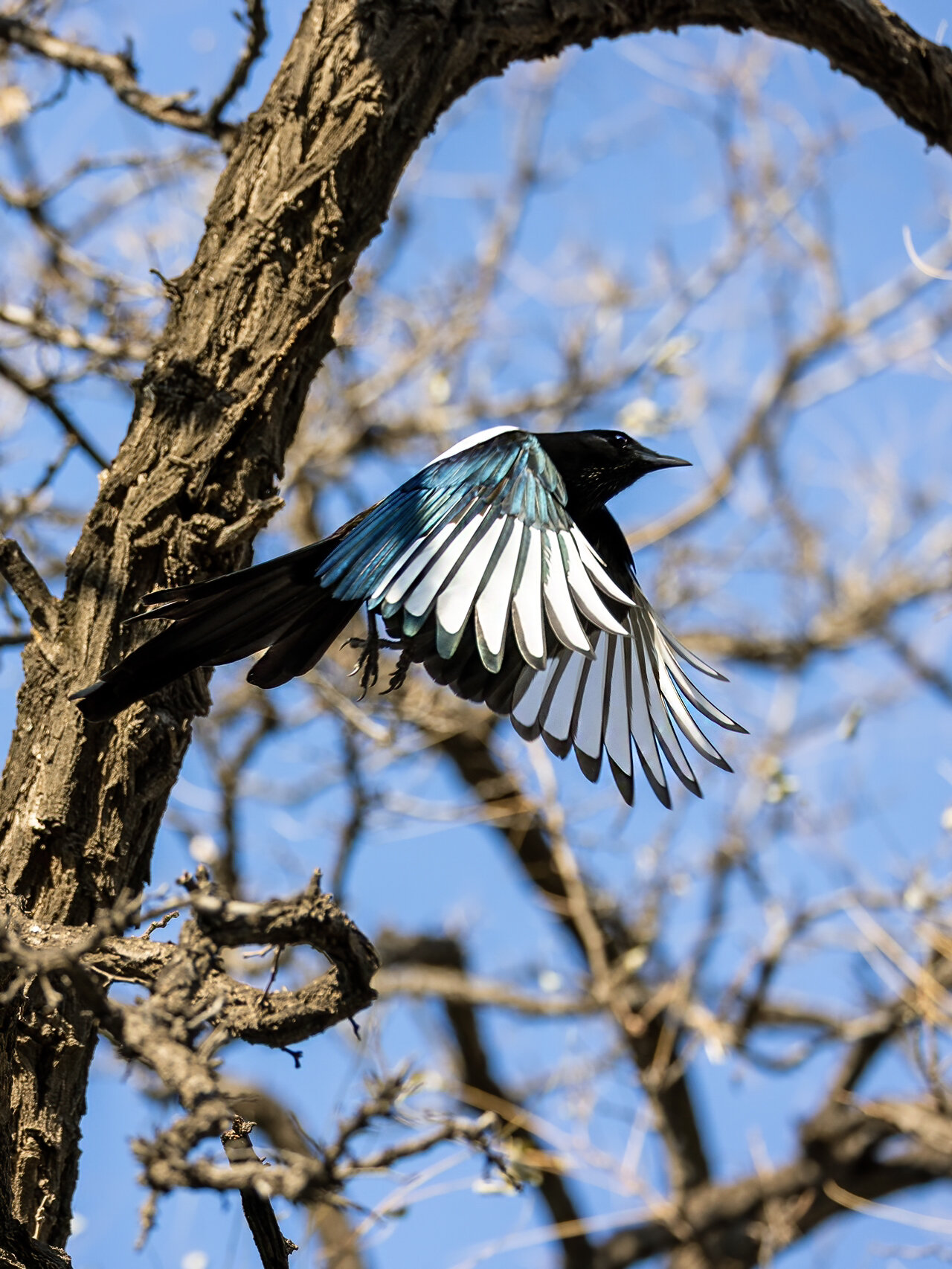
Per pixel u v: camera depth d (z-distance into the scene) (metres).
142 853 7.17
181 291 7.73
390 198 8.05
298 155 7.87
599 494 8.71
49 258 13.56
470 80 8.64
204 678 7.36
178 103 10.02
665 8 9.41
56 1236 6.68
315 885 4.98
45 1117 6.64
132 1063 5.28
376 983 19.02
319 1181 4.21
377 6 8.12
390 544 6.66
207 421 7.46
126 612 7.22
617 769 7.45
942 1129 14.80
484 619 6.04
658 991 17.48
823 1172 18.39
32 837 6.88
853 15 10.07
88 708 6.57
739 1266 18.22
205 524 7.30
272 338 7.62
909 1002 14.02
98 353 11.51
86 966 5.47
